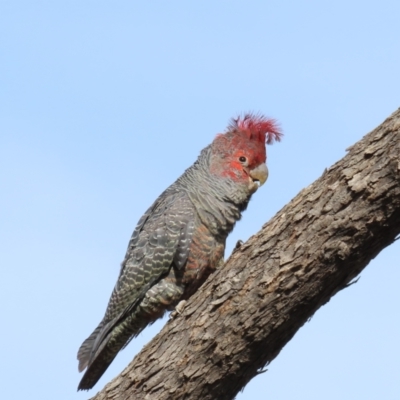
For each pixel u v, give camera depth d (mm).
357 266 9312
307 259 9195
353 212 8859
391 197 8594
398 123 8695
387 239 9070
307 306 9516
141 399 10375
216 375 10000
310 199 9383
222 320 9836
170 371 10219
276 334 9734
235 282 9820
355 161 9008
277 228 9641
